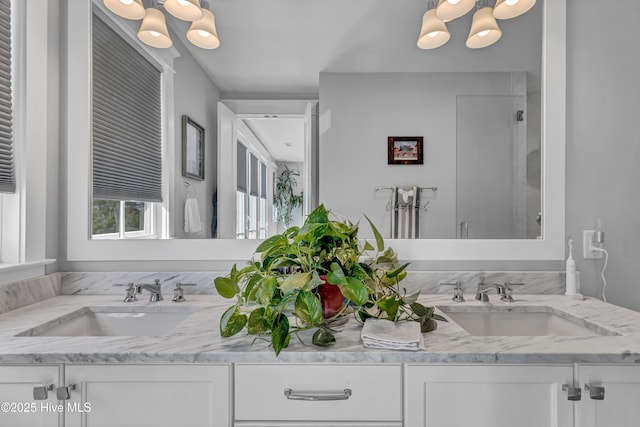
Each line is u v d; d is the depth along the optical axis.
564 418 0.83
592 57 1.43
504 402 0.83
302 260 0.91
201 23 1.45
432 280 1.41
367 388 0.83
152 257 1.43
